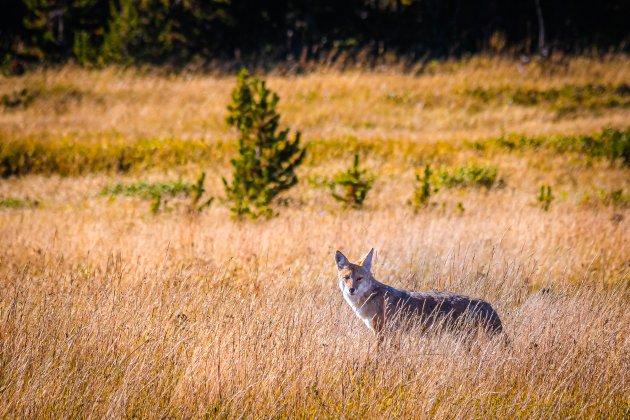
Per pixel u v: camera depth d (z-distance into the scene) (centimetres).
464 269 3275
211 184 6962
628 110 10919
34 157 7731
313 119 9950
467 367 2262
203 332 2425
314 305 2708
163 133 8981
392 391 2136
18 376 2069
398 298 2586
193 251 3878
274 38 15150
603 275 3512
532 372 2266
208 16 14112
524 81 12269
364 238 4103
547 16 16312
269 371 2161
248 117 5391
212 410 2009
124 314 2478
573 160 7969
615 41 16038
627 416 2106
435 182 6744
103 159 7844
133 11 12900
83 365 2159
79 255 3900
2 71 11794
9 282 3091
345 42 14800
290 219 4847
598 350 2403
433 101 11062
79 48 12600
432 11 15512
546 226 4441
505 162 7844
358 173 5494
